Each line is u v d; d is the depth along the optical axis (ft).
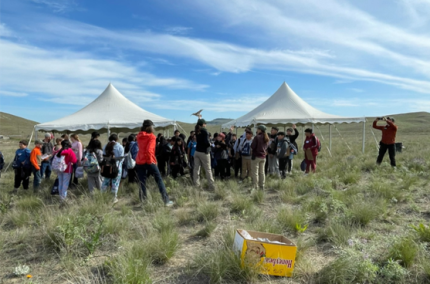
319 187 23.47
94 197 21.52
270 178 30.07
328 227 14.98
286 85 54.03
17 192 27.32
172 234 14.06
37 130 38.17
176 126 42.34
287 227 16.03
